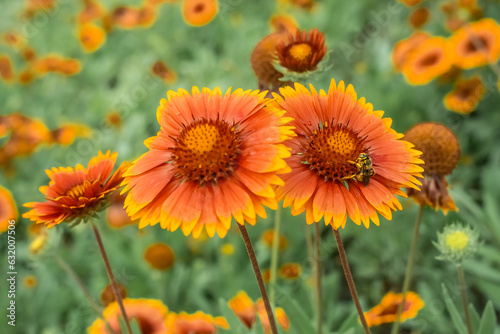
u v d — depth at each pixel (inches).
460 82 143.5
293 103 53.3
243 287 123.3
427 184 68.1
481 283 106.8
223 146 47.8
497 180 126.4
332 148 50.3
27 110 205.3
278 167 44.6
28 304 129.3
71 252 142.1
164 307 95.9
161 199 48.9
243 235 47.3
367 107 55.8
